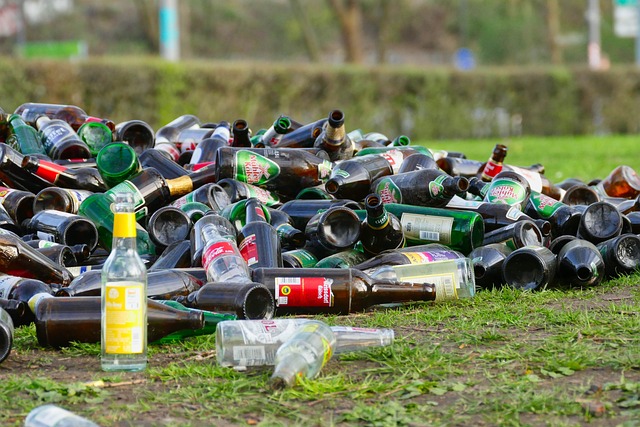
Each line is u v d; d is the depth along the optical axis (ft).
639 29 183.11
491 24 282.56
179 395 17.61
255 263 25.03
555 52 244.22
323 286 23.59
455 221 27.71
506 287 26.68
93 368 19.45
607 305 24.84
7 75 95.61
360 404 16.93
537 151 96.63
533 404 16.83
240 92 111.24
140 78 103.09
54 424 14.76
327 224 26.43
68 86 98.89
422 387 17.89
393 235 26.73
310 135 33.63
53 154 32.30
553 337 21.26
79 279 23.49
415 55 302.45
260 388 17.94
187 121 38.52
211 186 28.71
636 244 28.50
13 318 22.65
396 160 31.45
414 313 24.13
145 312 19.20
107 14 252.83
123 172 28.76
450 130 127.13
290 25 278.46
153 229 26.61
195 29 262.26
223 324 19.22
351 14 198.08
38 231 27.50
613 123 134.21
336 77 118.42
